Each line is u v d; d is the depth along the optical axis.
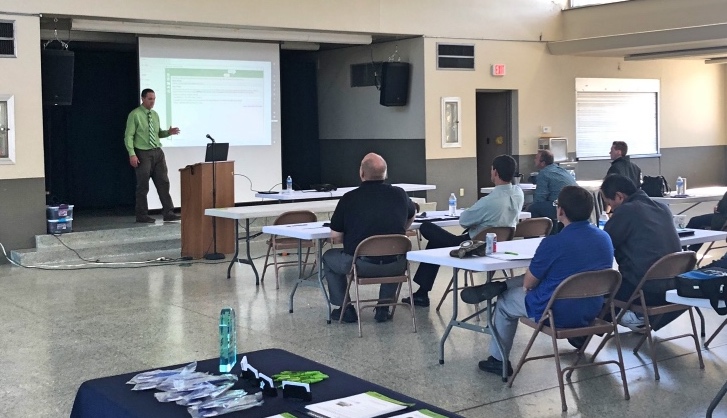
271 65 12.37
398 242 5.86
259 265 9.05
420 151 12.68
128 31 10.54
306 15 11.53
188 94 11.68
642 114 15.06
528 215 7.97
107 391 2.82
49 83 9.84
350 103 13.79
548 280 4.48
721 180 16.23
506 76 13.31
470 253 4.95
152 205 11.70
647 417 4.22
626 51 13.41
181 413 2.58
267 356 3.27
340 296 6.35
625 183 5.18
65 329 6.26
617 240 4.98
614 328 4.59
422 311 6.70
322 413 2.52
